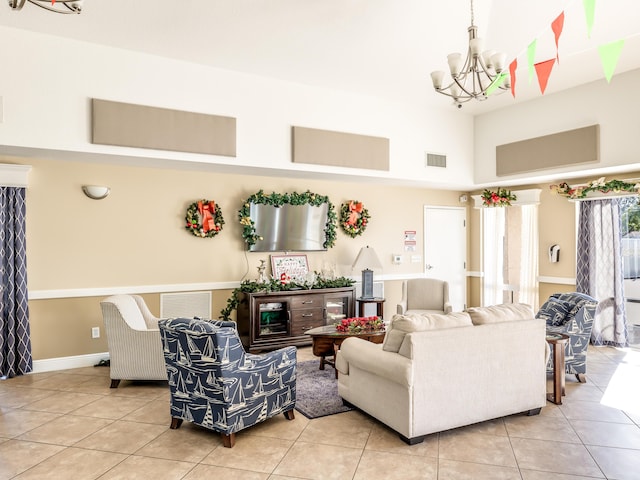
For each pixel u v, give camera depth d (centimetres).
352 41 417
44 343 459
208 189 539
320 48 431
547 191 629
